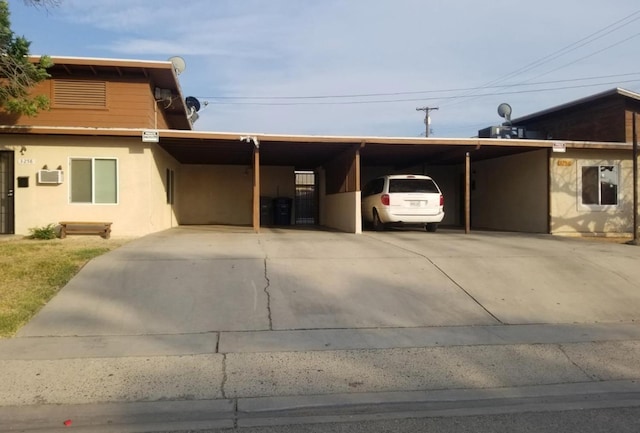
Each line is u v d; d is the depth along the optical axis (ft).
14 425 15.20
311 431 15.01
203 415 16.02
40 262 32.24
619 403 17.21
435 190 55.83
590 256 37.81
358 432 14.97
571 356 21.33
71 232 46.09
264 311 26.03
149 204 48.01
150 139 46.88
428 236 50.55
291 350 21.48
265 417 15.98
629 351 21.98
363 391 17.85
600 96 63.57
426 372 19.52
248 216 74.18
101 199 47.47
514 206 64.08
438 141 52.95
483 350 21.86
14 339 21.97
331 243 42.42
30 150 46.73
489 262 35.45
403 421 15.72
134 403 16.63
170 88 56.75
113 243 40.86
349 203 55.67
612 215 59.00
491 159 69.51
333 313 26.07
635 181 49.19
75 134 46.14
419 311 26.73
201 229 58.85
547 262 35.70
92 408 16.25
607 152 59.16
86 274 30.45
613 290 30.58
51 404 16.46
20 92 42.80
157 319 24.70
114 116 50.39
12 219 46.65
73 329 23.22
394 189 55.36
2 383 17.80
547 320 26.04
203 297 27.55
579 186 58.34
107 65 48.44
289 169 75.25
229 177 74.13
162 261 33.71
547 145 55.88
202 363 19.92
